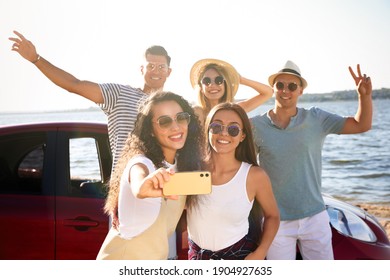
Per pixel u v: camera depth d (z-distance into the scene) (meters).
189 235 2.71
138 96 3.65
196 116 2.61
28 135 3.74
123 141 3.53
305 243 3.39
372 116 3.32
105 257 2.36
